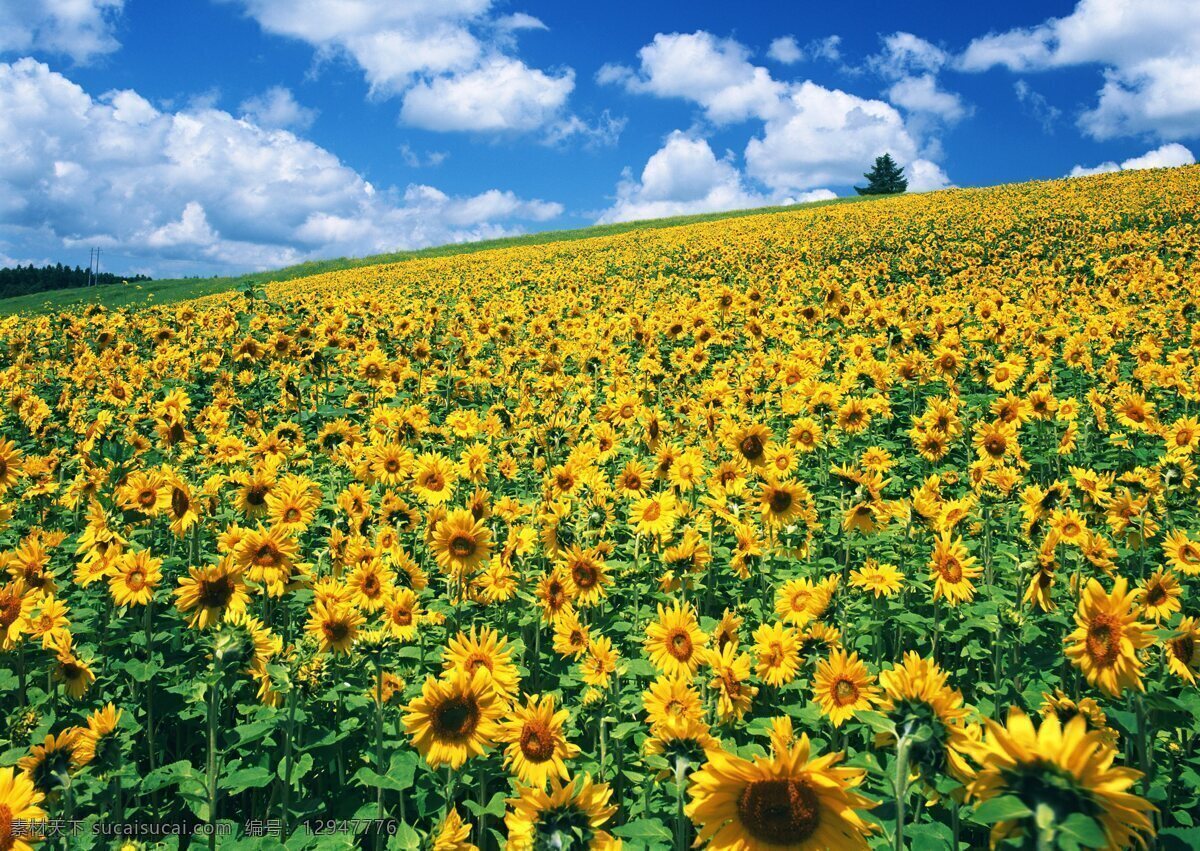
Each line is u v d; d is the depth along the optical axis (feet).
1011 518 24.48
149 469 28.91
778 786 6.74
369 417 39.63
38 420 36.63
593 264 142.92
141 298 165.78
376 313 60.70
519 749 11.76
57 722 15.60
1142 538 19.97
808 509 21.74
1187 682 12.98
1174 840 10.06
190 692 13.52
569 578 18.16
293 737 14.14
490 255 188.34
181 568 20.83
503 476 31.58
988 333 48.01
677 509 21.97
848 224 172.55
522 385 45.06
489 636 13.05
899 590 19.24
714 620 18.95
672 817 12.80
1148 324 56.13
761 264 123.54
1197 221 124.36
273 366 46.68
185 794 12.73
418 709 11.89
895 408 39.88
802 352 43.21
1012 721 5.89
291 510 20.71
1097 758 5.49
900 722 7.90
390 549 19.93
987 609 17.69
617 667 15.26
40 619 16.20
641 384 43.11
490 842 13.98
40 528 25.00
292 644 15.74
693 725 10.35
